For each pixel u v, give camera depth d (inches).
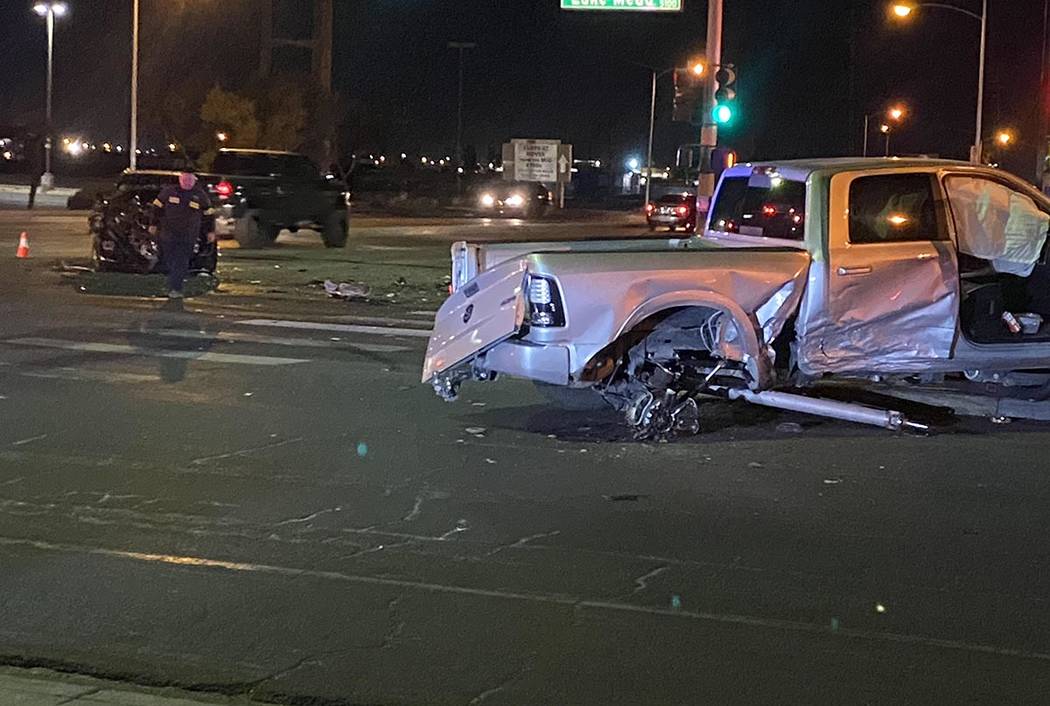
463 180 3440.0
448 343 384.2
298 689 209.6
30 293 772.0
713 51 855.7
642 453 379.9
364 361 547.8
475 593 257.0
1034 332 417.4
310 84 2412.6
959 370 410.0
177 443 381.4
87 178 2669.8
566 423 418.9
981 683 216.1
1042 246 440.8
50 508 311.0
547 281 366.0
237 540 289.0
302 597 252.8
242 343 593.9
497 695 207.8
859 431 415.2
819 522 312.0
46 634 231.5
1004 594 261.9
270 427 406.3
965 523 313.6
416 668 218.5
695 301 374.9
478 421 421.1
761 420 427.5
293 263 1049.5
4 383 472.4
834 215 393.7
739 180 437.4
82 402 439.5
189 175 748.0
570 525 305.1
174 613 242.7
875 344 401.4
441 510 315.9
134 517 304.8
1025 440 407.5
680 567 275.1
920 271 399.2
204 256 869.8
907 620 246.1
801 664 223.1
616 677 215.8
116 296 772.0
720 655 226.5
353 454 372.2
